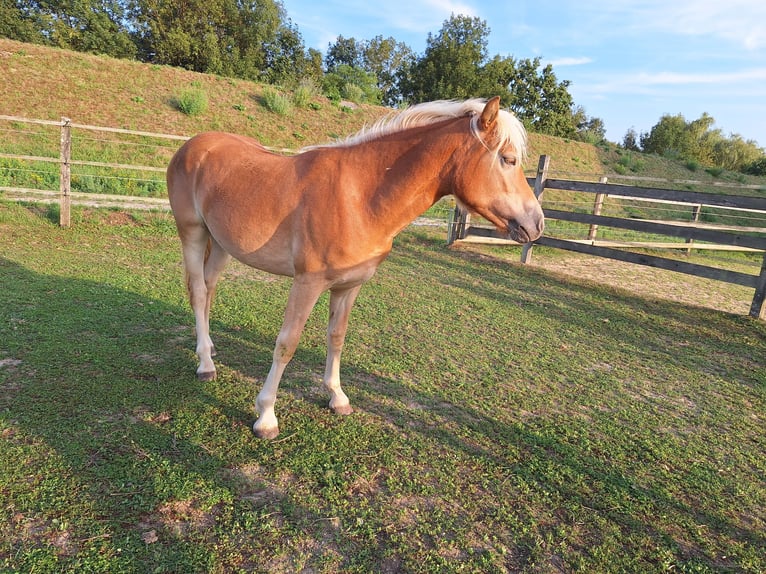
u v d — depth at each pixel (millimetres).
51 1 30016
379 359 3990
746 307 6934
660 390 3848
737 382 4102
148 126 13625
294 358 3834
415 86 39469
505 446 2834
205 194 2900
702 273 6223
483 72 37312
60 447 2406
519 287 6863
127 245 7176
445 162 2361
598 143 25828
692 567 2021
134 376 3244
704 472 2732
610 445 2945
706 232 6113
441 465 2588
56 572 1723
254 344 4043
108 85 14625
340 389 3066
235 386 3266
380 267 7426
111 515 2014
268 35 36656
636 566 2006
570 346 4719
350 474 2441
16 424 2568
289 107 17203
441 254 8773
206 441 2604
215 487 2240
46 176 9914
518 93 38562
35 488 2119
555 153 22406
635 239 13039
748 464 2854
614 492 2480
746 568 2043
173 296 5016
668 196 6613
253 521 2051
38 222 7598
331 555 1910
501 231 2461
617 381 3961
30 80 13312
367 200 2396
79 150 11391
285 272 2707
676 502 2445
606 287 7148
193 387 3182
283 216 2496
